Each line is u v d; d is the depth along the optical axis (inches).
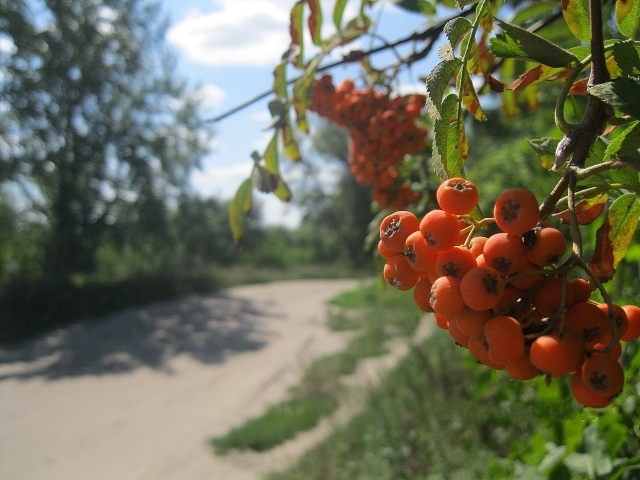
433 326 381.1
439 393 270.4
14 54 805.2
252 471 289.1
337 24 86.7
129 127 922.7
